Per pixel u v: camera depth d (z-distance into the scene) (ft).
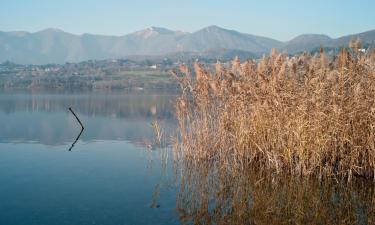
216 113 61.46
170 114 166.61
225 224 37.52
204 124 61.93
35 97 324.80
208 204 43.57
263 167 55.26
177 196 46.80
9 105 226.99
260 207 42.19
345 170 50.75
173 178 55.26
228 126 59.41
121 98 300.61
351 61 50.42
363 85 49.57
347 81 49.78
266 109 54.60
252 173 54.80
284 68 53.93
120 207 43.04
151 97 311.47
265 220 38.50
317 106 49.73
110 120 145.38
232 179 52.70
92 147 84.79
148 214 40.65
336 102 49.70
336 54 53.62
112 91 449.89
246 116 57.88
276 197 45.19
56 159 70.90
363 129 49.11
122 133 108.37
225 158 58.95
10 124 131.75
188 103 62.39
